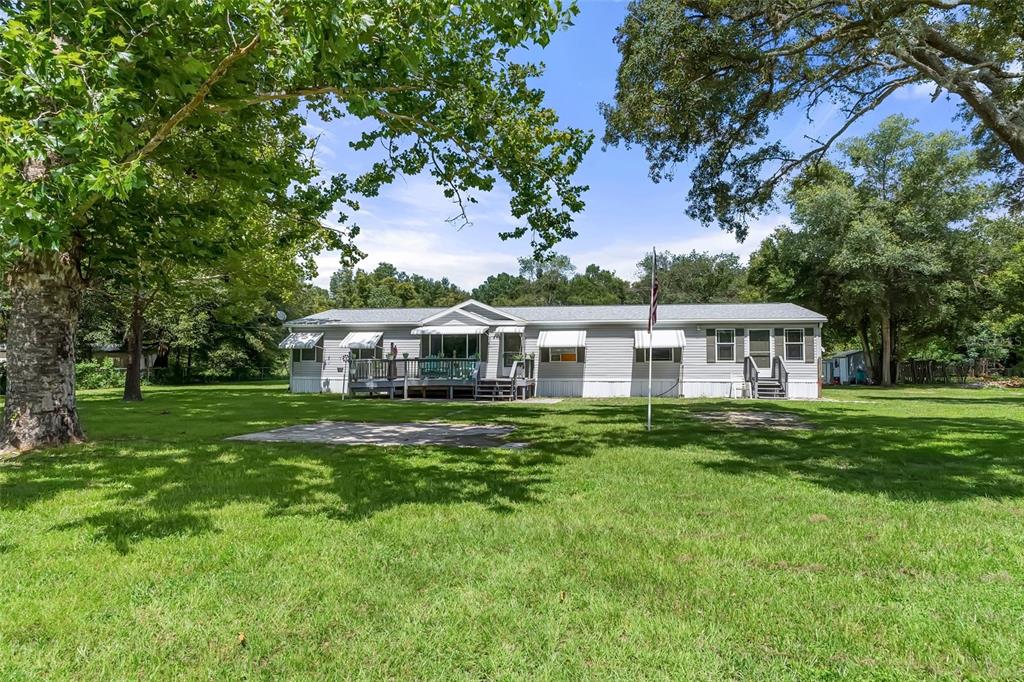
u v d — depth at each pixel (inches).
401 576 139.9
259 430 439.8
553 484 242.5
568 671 98.7
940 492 228.1
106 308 1293.1
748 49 411.5
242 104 273.9
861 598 128.1
